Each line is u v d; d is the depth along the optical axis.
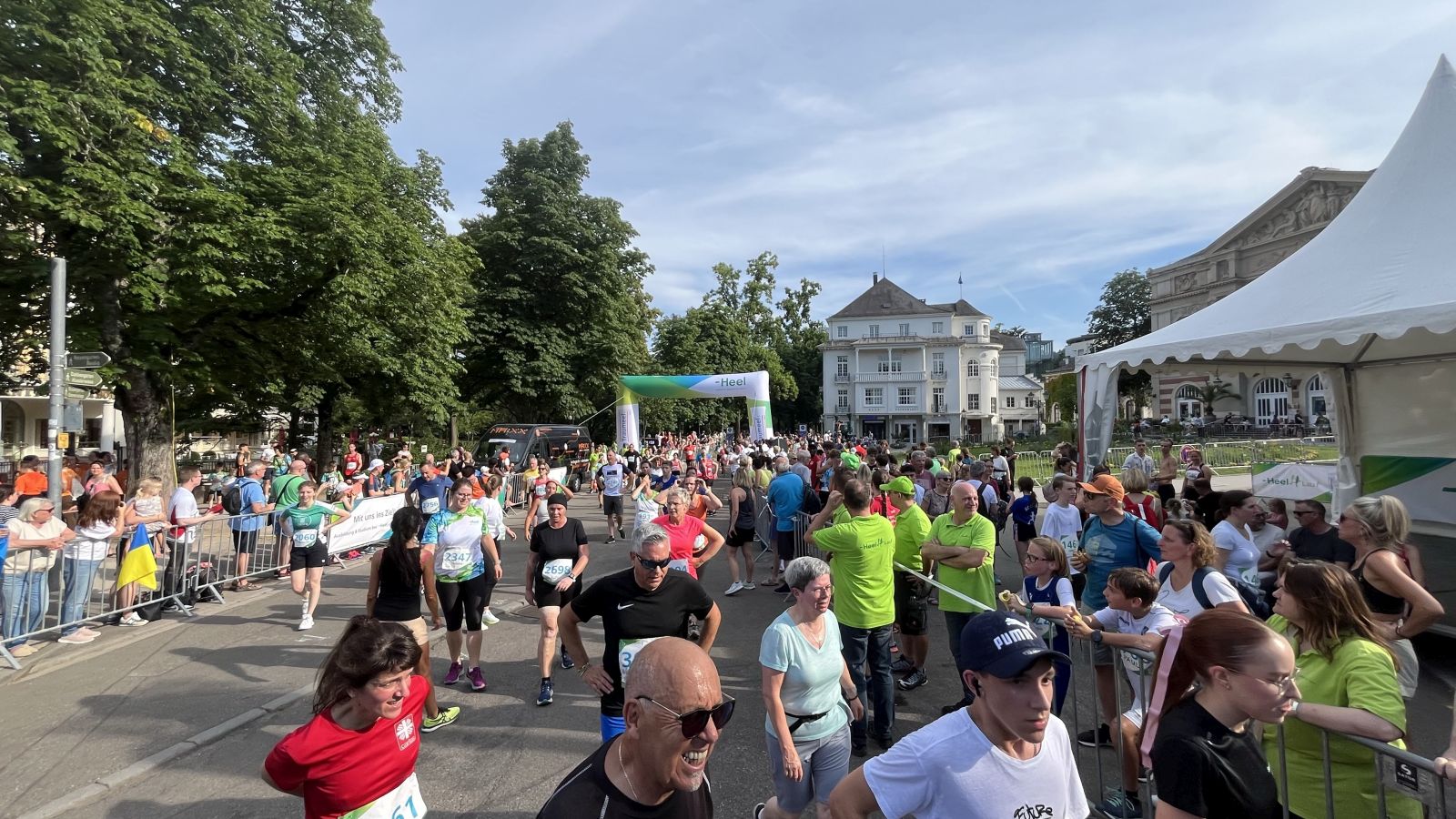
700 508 8.84
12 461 23.53
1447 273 5.65
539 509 12.25
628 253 32.47
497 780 4.28
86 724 5.08
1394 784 2.29
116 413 30.64
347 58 18.75
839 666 3.36
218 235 12.91
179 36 13.09
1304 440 24.42
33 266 11.96
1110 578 3.84
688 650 1.78
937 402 71.69
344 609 8.57
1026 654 1.76
